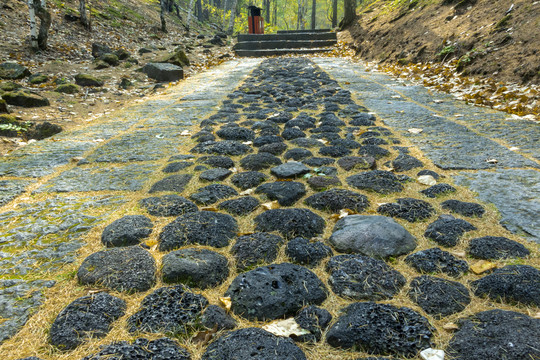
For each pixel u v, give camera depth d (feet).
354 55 42.06
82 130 14.73
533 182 8.48
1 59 28.30
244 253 6.23
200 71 34.68
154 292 5.30
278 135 13.14
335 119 14.75
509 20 22.13
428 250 6.14
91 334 4.63
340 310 5.03
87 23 42.39
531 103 15.21
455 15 29.32
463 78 21.07
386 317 4.75
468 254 6.10
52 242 6.76
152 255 6.29
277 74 29.71
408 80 24.58
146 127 14.98
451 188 8.35
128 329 4.73
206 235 6.77
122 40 44.65
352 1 55.62
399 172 9.58
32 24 31.17
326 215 7.65
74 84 24.54
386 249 6.22
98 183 9.44
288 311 5.04
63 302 5.22
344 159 10.33
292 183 8.85
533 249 6.05
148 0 76.95
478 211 7.32
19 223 7.44
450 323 4.67
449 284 5.33
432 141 11.84
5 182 9.55
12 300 5.26
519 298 5.01
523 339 4.25
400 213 7.39
